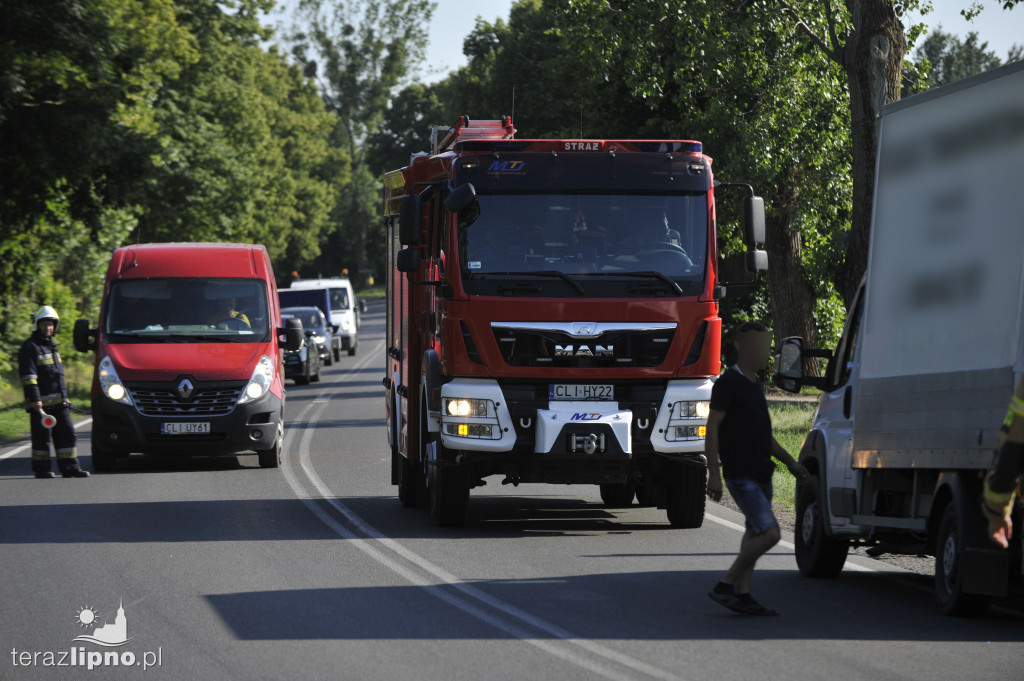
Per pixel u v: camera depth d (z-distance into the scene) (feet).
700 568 83.76
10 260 297.12
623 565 84.79
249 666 56.85
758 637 62.34
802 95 252.21
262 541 95.50
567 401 97.96
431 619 66.85
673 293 99.25
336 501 121.08
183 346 149.38
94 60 237.25
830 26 217.56
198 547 92.48
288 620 66.80
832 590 76.95
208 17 430.61
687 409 98.89
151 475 143.43
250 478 140.15
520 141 99.45
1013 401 35.96
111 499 121.80
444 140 125.90
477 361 97.86
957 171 67.51
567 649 59.77
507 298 97.76
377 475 143.23
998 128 64.03
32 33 230.27
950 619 67.36
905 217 72.90
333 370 365.81
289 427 203.72
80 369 322.14
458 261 98.37
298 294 412.98
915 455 69.72
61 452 141.08
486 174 99.19
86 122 236.84
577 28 249.55
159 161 256.11
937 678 53.88
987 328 63.52
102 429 144.25
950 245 67.67
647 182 100.22
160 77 330.95
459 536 98.58
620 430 96.84
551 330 97.55
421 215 103.24
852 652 59.00
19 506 116.57
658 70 245.04
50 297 313.94
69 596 74.08
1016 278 61.36
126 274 154.81
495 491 133.59
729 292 334.24
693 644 60.80
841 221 294.05
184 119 397.19
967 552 64.80
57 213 263.49
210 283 154.61
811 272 290.56
